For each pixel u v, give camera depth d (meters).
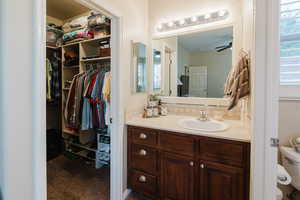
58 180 2.04
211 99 1.90
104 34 2.19
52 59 2.68
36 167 0.72
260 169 0.89
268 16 0.82
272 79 0.84
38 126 0.72
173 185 1.46
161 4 2.12
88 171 2.27
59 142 2.81
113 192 1.62
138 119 1.82
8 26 0.62
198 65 1.96
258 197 0.90
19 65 0.66
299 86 1.28
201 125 1.71
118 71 1.57
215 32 1.86
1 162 0.63
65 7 2.46
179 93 2.09
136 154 1.65
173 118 1.90
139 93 1.96
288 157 1.21
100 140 2.33
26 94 0.69
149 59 2.21
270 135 0.85
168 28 2.10
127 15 1.69
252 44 1.04
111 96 1.61
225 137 1.22
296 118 1.30
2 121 0.63
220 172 1.26
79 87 2.23
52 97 2.63
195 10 1.93
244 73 1.29
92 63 2.52
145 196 1.72
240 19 1.70
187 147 1.38
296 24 1.27
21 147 0.67
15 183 0.66
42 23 0.74
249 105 1.27
